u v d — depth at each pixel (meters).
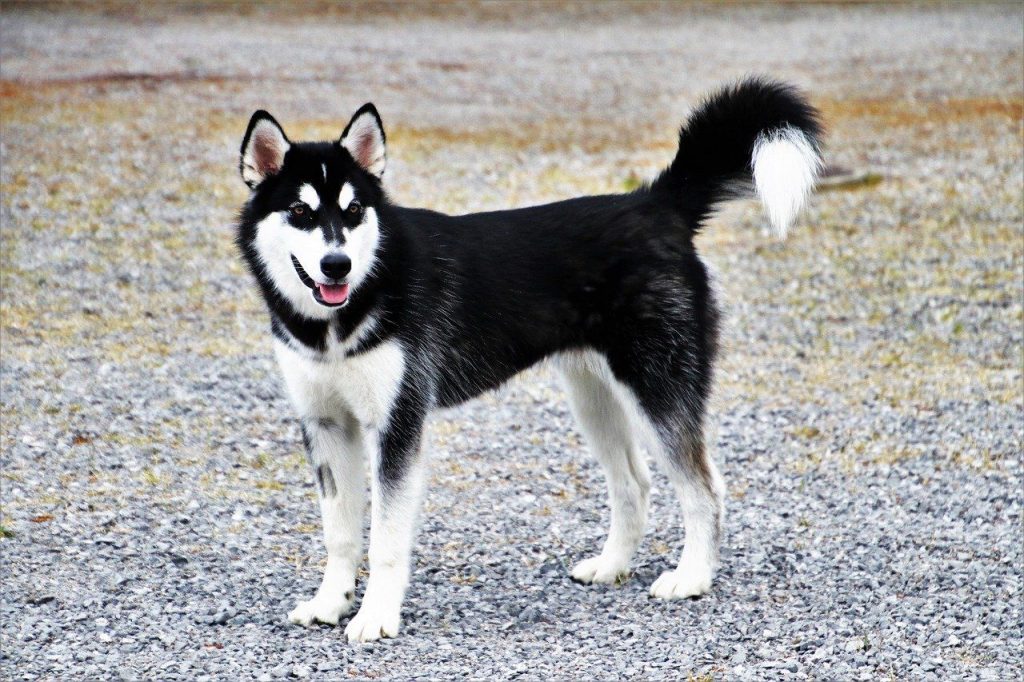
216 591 6.09
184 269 12.05
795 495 7.46
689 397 6.07
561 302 6.11
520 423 8.79
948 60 24.66
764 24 30.84
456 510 7.24
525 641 5.55
